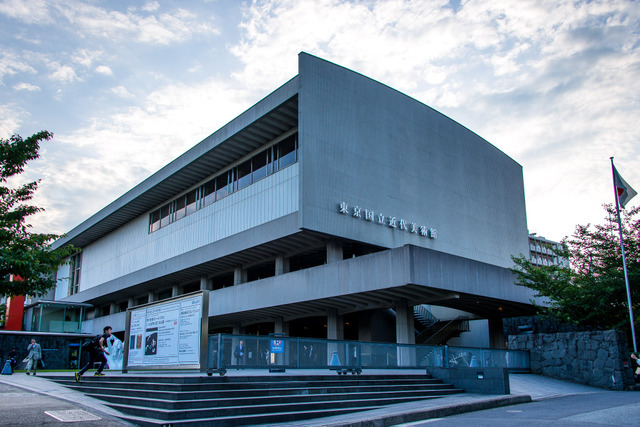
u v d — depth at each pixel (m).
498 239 45.59
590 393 19.33
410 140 38.56
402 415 11.45
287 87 32.41
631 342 26.17
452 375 18.12
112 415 10.70
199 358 14.07
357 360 18.16
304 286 31.11
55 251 14.59
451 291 28.28
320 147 31.78
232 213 38.34
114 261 55.38
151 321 16.58
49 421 9.69
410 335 29.91
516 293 32.62
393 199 35.88
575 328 31.92
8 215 14.16
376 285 26.95
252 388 13.12
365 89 35.88
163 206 48.34
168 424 9.69
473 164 44.66
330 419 11.80
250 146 37.41
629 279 24.58
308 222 30.09
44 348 40.72
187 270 42.53
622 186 25.00
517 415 12.05
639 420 10.53
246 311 35.66
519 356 24.58
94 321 53.97
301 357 16.62
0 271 13.09
